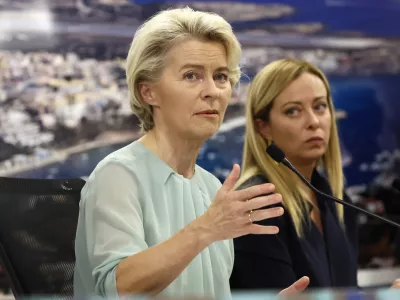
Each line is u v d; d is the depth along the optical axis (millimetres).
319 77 3768
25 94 6746
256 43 7730
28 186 2891
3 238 2695
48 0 6840
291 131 3652
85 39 6980
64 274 2777
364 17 8227
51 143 6828
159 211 2598
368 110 8242
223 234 2191
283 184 3549
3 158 6652
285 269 3295
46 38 6840
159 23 2627
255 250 3314
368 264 7816
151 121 2799
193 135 2621
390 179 8250
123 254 2334
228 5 7609
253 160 3721
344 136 8133
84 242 2594
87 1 6988
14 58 6715
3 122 6660
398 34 8375
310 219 3551
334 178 3854
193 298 1420
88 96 6984
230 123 7492
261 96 3717
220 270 2771
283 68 3703
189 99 2574
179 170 2785
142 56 2633
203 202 2828
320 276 3398
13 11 6711
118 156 2646
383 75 8320
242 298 1354
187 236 2221
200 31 2596
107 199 2492
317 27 8008
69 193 3008
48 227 2834
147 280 2219
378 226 7953
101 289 2334
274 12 7809
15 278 2670
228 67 2689
